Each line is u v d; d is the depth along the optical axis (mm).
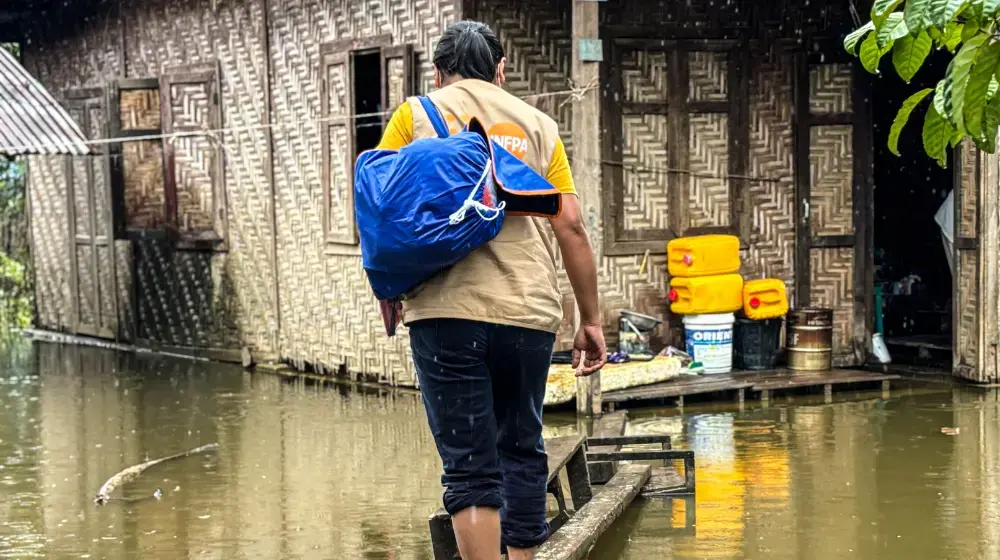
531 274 3674
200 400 10086
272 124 11625
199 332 12906
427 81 9898
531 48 9805
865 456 7312
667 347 10383
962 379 10328
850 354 11078
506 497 3875
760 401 9625
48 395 10469
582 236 3750
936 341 11445
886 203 13078
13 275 18000
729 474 6855
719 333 10312
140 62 13188
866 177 11031
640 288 10461
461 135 3609
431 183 3488
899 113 2676
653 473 6762
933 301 12328
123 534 5891
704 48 10562
